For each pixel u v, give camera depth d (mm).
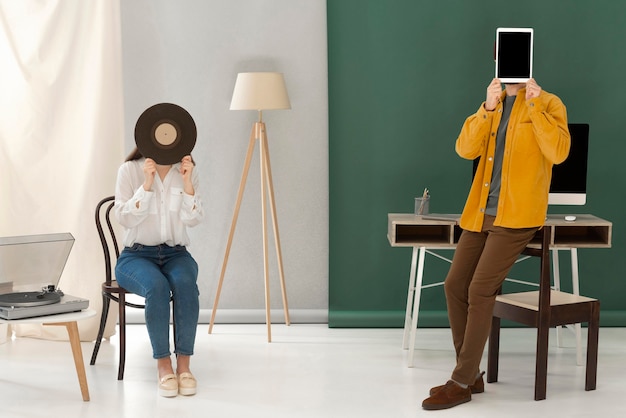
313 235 4770
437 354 4133
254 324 4770
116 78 4391
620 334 4543
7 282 3400
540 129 3264
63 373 3820
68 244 3463
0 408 3340
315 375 3779
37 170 4371
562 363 4000
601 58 4555
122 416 3242
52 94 4359
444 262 4719
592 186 4629
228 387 3604
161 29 4648
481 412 3293
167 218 3740
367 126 4645
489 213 3412
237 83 4379
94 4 4355
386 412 3287
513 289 4730
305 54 4656
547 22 4539
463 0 4551
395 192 4688
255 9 4637
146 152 3652
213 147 4719
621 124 4594
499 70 3428
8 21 4340
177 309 3605
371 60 4602
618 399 3461
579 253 4684
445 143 4641
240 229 4770
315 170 4730
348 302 4750
